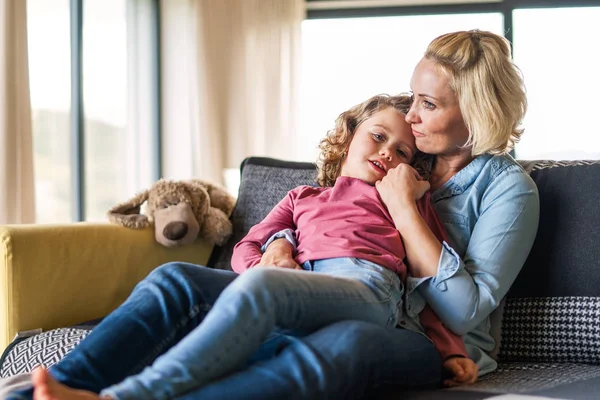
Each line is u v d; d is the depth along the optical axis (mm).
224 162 4078
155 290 1029
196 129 3992
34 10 2924
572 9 4055
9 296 1486
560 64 4086
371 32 4324
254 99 4227
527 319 1344
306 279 991
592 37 4051
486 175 1336
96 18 3369
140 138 3779
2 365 1445
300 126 4289
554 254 1346
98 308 1681
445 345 1196
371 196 1326
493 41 1306
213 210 1905
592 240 1326
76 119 3197
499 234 1252
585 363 1298
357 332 951
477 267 1232
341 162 1479
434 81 1294
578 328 1297
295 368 868
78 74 3205
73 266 1610
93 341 971
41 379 759
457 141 1329
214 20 3992
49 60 3029
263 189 1860
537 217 1304
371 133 1387
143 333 989
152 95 3898
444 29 4238
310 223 1314
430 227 1314
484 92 1268
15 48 2447
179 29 3959
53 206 3059
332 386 884
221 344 844
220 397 812
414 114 1343
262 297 893
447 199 1367
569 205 1364
